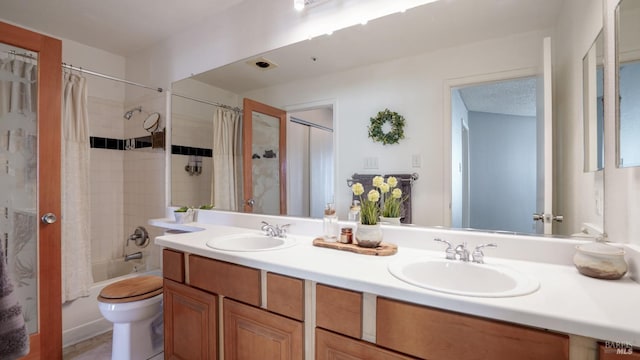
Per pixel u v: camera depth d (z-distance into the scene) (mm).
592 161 1116
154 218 2689
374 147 1613
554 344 707
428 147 1464
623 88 971
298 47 1857
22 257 1731
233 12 2152
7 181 1694
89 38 2596
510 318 746
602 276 939
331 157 1755
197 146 2402
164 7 2154
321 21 1754
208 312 1362
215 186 2293
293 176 1902
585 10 1151
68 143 2266
